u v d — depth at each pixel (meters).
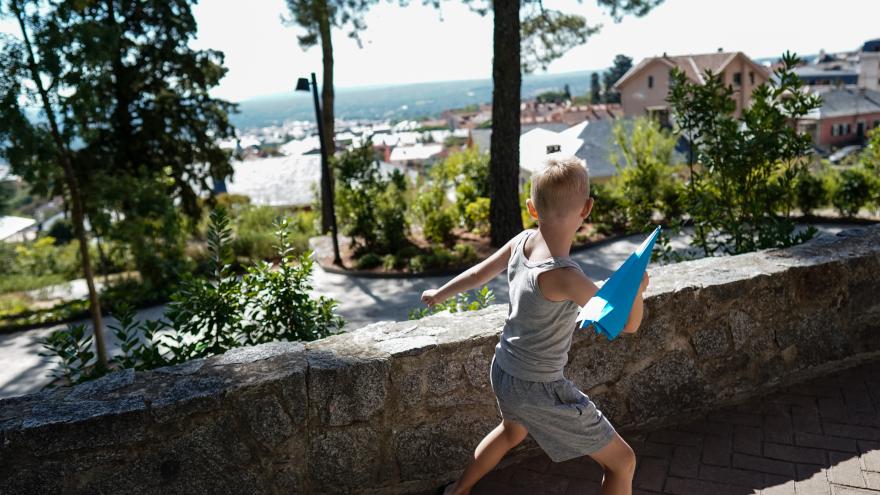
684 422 3.25
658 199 15.83
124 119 18.92
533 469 2.92
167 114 19.50
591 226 16.72
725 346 3.32
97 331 9.88
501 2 13.84
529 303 2.06
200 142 19.97
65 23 8.48
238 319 3.64
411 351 2.66
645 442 3.09
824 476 2.73
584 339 2.98
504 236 15.02
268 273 3.75
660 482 2.79
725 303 3.27
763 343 3.42
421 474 2.76
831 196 16.12
